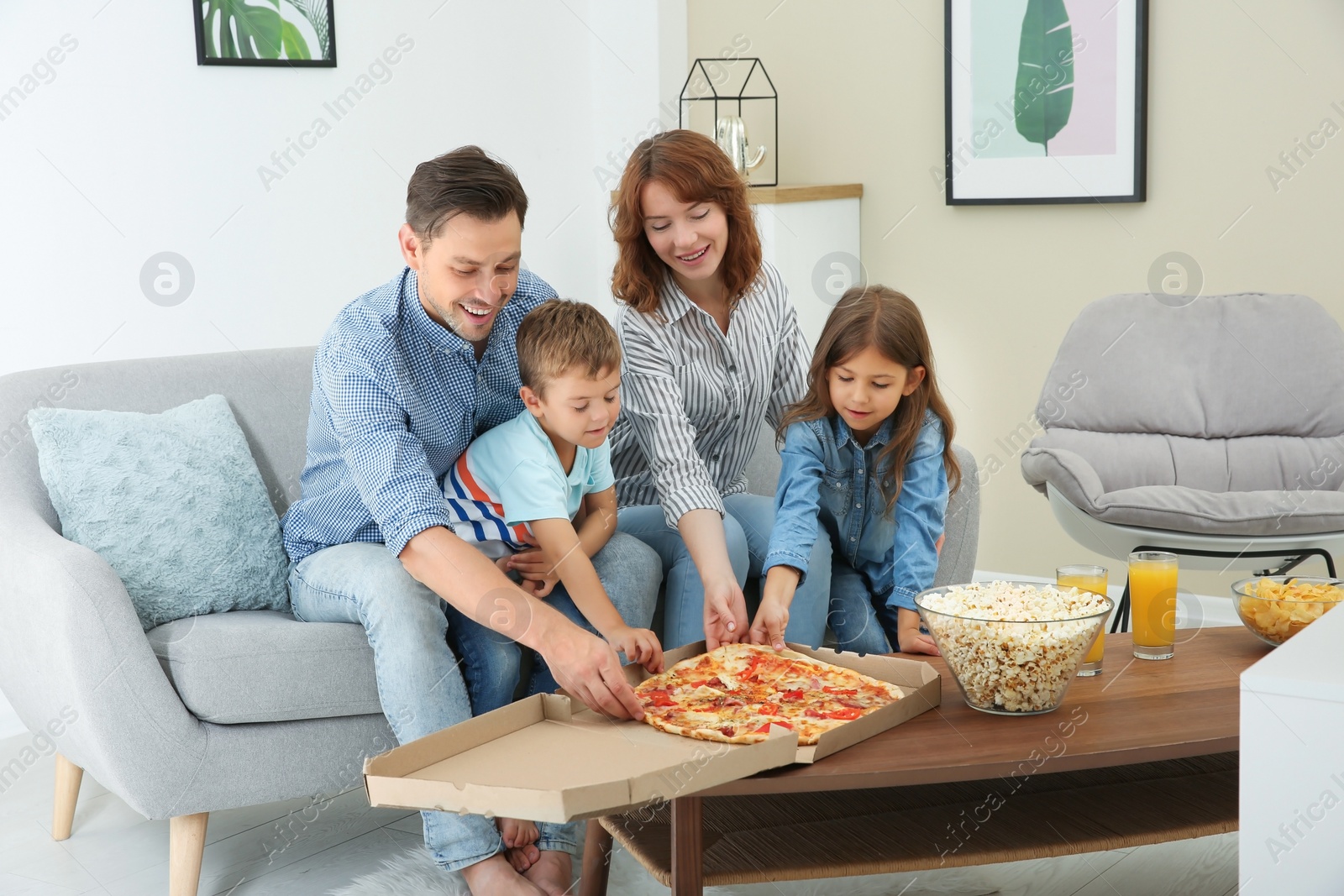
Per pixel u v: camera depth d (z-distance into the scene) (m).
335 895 1.71
